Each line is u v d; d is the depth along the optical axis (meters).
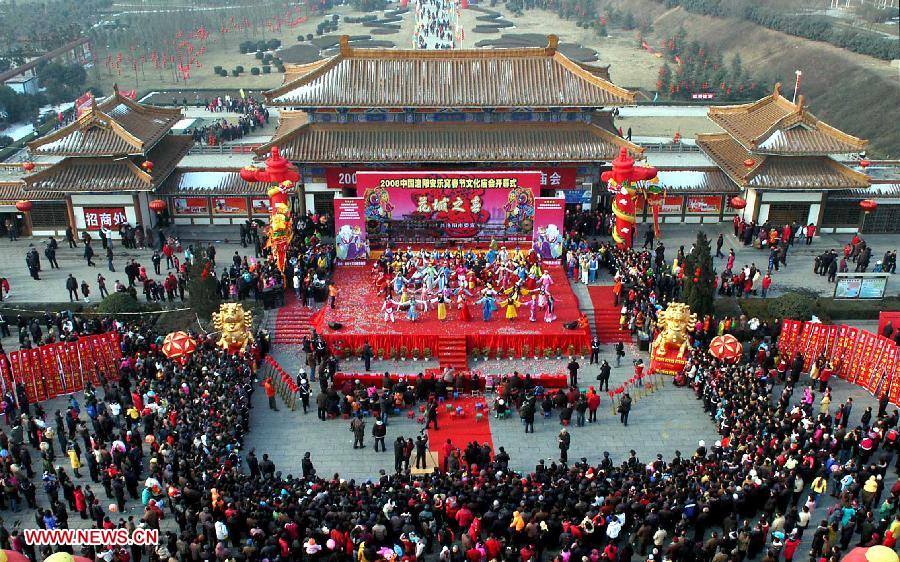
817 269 66.62
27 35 180.12
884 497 43.12
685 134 110.50
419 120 68.88
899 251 71.19
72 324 56.41
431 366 56.31
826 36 152.75
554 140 68.31
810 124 71.00
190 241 72.19
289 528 37.00
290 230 61.72
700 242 56.84
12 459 42.78
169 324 57.69
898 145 116.12
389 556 36.22
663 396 53.09
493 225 67.75
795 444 42.25
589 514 38.19
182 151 76.88
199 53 178.50
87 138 69.00
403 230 67.88
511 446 48.44
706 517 38.84
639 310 58.50
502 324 58.59
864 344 52.84
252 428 50.09
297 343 58.56
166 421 44.88
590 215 71.44
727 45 173.50
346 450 48.25
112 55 177.38
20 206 68.06
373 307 60.81
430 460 46.47
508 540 38.47
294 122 75.69
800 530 39.66
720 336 52.97
